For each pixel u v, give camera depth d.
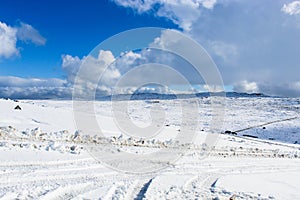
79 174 10.24
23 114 26.52
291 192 11.21
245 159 20.86
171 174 12.39
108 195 8.08
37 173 9.49
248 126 77.88
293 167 19.45
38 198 7.04
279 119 94.19
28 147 13.53
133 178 10.79
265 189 11.27
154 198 8.36
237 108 119.69
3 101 33.53
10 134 16.12
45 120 25.33
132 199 8.12
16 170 9.47
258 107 124.19
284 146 40.47
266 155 25.58
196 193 9.57
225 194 9.85
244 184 11.80
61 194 7.71
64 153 13.60
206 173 13.56
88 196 7.73
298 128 78.38
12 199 6.79
